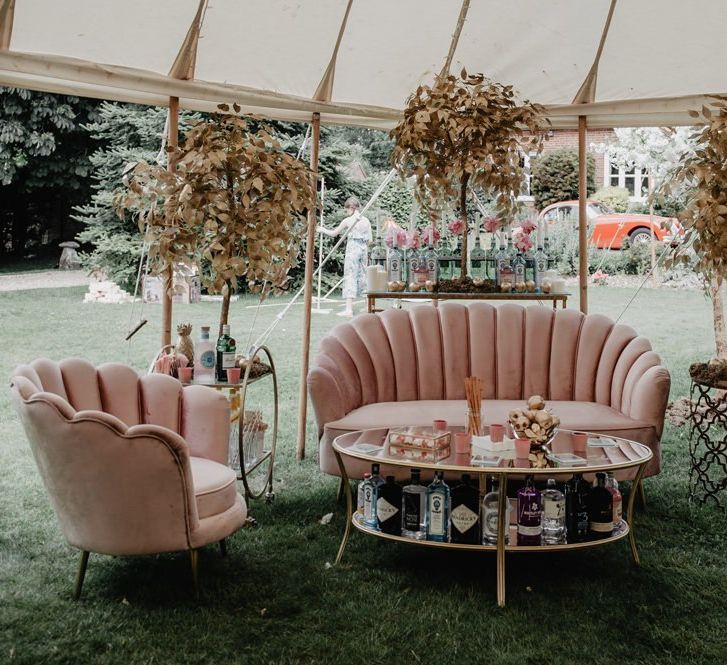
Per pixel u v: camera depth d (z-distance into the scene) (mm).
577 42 4727
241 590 2885
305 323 4777
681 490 4105
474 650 2488
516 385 4496
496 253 4785
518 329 4578
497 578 2859
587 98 5094
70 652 2436
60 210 14102
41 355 7160
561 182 12773
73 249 13141
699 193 3936
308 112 5027
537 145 4758
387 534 3078
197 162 3615
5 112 11227
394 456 3053
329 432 3879
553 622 2672
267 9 4172
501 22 4613
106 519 2654
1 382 6211
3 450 4648
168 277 3871
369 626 2637
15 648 2443
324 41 4492
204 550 3271
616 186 13078
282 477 4363
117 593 2846
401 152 4711
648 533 3523
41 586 2889
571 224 11594
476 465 2902
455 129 4430
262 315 9438
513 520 3016
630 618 2701
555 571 3129
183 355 3793
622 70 4891
